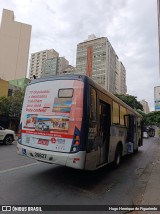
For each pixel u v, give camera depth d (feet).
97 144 22.27
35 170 25.80
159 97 94.94
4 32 237.86
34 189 18.98
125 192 20.61
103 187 21.68
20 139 23.18
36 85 23.29
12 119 105.81
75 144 19.26
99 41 284.41
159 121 142.00
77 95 20.31
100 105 24.03
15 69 235.81
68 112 20.29
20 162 29.96
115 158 29.68
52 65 302.04
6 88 108.68
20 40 242.17
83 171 27.27
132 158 44.32
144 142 102.17
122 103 32.81
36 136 21.77
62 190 19.35
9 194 17.33
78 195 18.47
